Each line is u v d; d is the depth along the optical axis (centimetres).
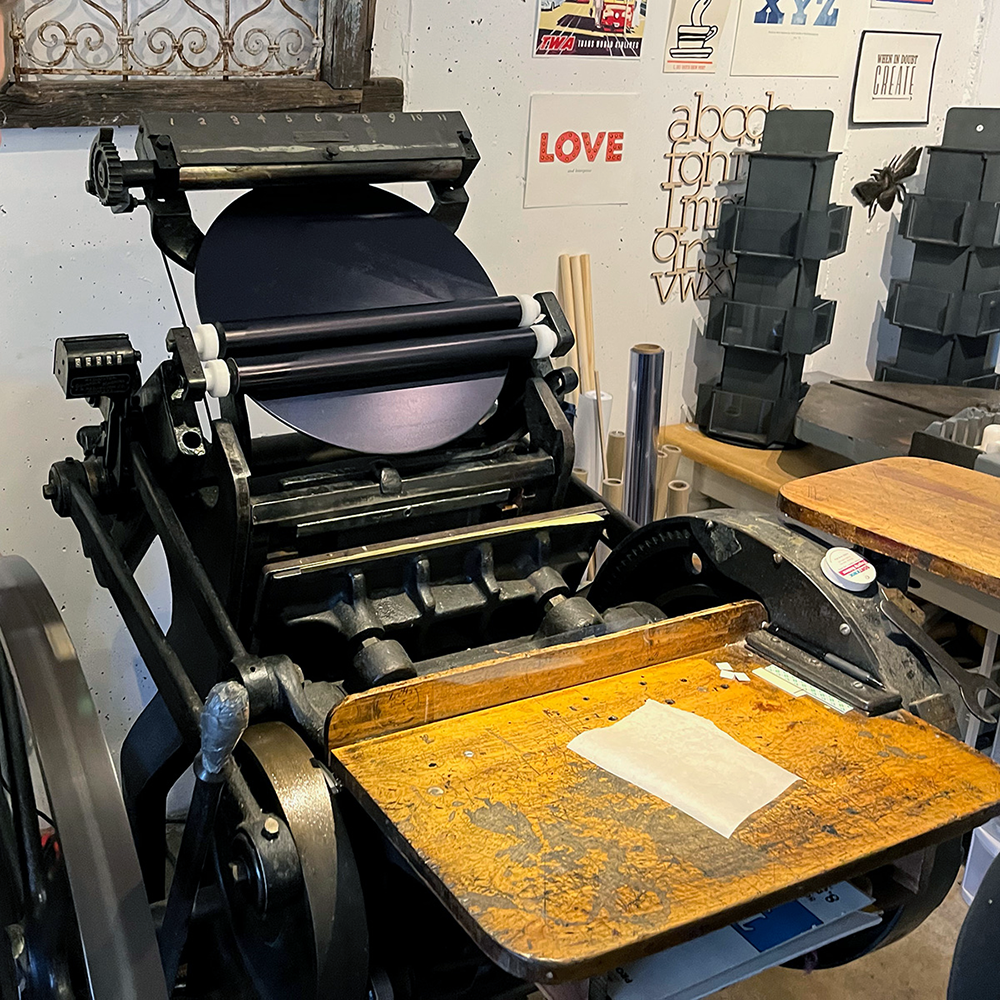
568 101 238
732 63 261
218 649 138
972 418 233
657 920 96
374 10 203
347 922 118
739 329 264
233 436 139
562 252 251
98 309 200
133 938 121
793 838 108
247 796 121
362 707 121
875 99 292
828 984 196
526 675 131
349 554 142
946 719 134
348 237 163
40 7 179
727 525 152
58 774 128
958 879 220
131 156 195
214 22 195
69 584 212
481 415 158
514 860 104
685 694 134
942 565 147
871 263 310
